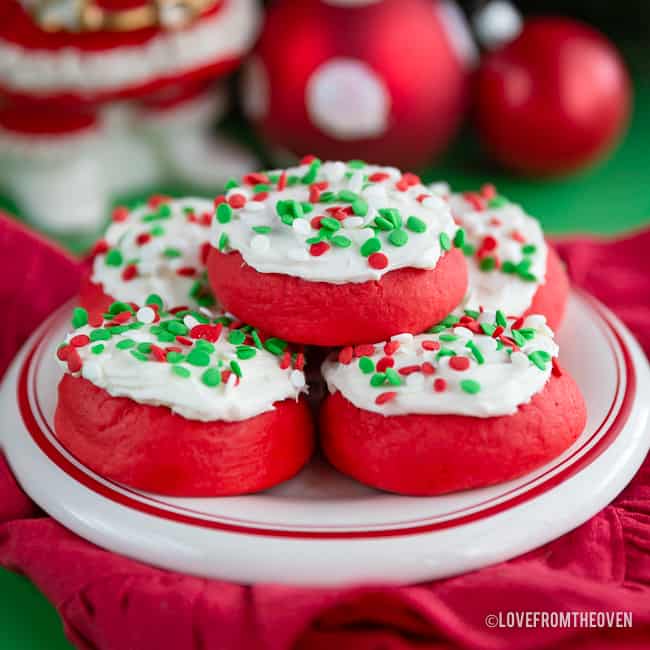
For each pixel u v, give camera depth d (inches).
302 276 14.4
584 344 16.4
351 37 23.7
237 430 14.1
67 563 13.7
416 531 13.6
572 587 13.3
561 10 31.9
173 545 13.6
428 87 24.3
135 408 14.0
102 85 21.9
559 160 26.2
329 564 13.4
